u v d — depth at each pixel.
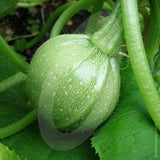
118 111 0.35
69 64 0.32
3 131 0.39
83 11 0.67
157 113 0.31
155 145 0.31
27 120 0.39
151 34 0.39
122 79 0.39
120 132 0.33
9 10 0.55
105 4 0.50
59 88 0.32
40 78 0.32
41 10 0.77
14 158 0.29
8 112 0.43
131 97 0.37
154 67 0.37
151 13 0.38
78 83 0.32
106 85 0.33
